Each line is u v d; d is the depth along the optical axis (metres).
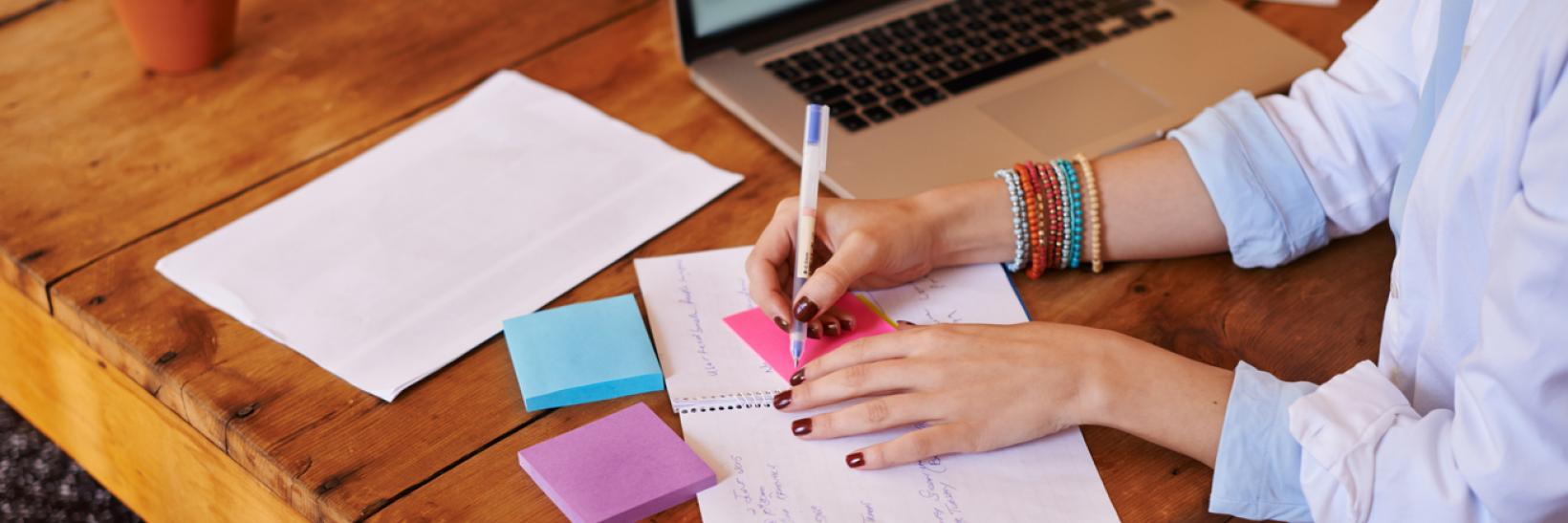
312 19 1.16
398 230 0.91
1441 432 0.67
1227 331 0.84
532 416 0.76
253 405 0.77
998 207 0.88
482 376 0.79
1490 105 0.68
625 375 0.77
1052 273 0.90
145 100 1.05
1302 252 0.90
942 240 0.88
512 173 0.97
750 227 0.93
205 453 0.80
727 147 1.01
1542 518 0.64
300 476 0.72
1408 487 0.67
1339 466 0.68
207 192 0.95
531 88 1.08
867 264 0.83
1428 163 0.73
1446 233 0.71
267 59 1.11
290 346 0.81
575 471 0.70
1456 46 0.76
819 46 1.09
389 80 1.09
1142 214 0.89
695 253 0.90
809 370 0.77
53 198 0.94
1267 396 0.72
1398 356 0.78
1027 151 0.97
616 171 0.98
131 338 0.82
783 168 0.99
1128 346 0.76
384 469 0.73
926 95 1.03
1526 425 0.62
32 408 1.03
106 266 0.88
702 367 0.80
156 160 0.98
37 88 1.06
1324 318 0.85
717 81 1.05
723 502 0.70
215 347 0.81
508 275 0.87
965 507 0.71
